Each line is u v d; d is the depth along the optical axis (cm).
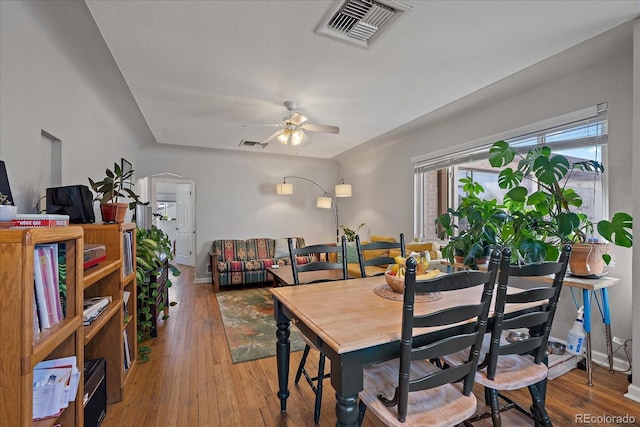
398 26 194
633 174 198
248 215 617
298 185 659
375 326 127
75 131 246
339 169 685
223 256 555
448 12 181
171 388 213
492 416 149
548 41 212
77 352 124
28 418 88
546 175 230
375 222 553
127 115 360
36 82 185
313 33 201
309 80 270
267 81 271
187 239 747
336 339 114
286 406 193
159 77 262
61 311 117
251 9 177
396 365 151
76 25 190
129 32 198
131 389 212
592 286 210
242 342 291
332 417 183
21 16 168
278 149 563
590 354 216
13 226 106
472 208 285
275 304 188
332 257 526
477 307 122
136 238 267
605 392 204
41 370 114
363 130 435
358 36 206
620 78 235
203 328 330
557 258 243
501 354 138
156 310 305
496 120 331
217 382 221
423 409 119
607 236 212
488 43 214
